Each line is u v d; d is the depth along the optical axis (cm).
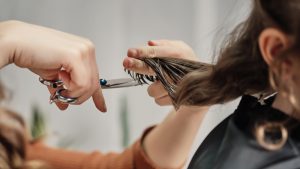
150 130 87
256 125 46
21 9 151
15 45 58
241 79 48
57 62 58
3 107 111
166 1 152
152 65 60
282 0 43
